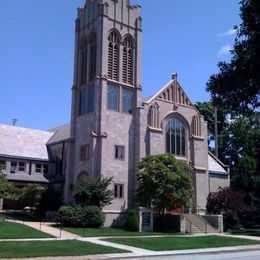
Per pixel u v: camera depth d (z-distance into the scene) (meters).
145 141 52.12
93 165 48.53
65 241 30.23
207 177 57.19
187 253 28.97
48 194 50.34
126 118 51.97
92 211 42.94
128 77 53.53
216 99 13.02
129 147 51.47
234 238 39.78
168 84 55.84
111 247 28.94
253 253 30.66
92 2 54.75
